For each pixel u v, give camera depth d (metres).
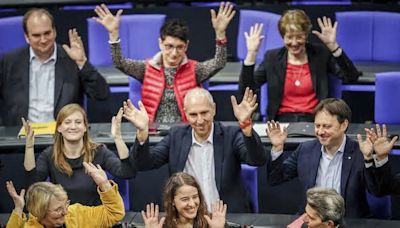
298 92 15.04
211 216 11.05
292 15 14.77
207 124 12.02
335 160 12.06
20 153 13.47
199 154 12.25
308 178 12.09
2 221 12.12
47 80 14.46
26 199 11.09
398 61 17.89
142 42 18.03
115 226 11.55
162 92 14.57
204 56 19.39
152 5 20.64
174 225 10.93
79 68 14.34
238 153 12.17
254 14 17.81
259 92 15.52
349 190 11.93
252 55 14.37
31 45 14.24
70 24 19.52
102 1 20.38
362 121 16.91
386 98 14.22
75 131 11.98
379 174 11.52
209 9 19.27
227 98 17.11
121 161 11.99
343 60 14.86
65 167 12.04
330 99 11.94
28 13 14.20
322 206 10.28
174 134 12.36
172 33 14.33
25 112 14.43
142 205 13.71
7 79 14.51
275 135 11.95
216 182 12.20
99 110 17.33
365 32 18.00
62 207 10.86
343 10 19.17
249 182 13.14
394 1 21.06
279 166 12.01
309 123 13.60
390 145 11.45
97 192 12.12
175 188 10.84
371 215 12.32
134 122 11.76
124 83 17.25
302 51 14.99
